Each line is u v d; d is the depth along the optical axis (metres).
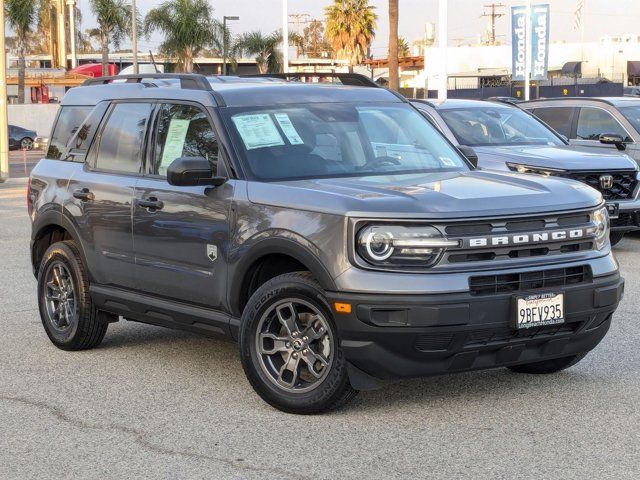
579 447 5.18
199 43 60.75
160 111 6.95
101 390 6.46
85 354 7.47
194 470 4.95
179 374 6.84
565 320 5.66
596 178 12.05
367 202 5.50
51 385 6.61
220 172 6.30
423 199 5.56
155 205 6.62
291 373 5.90
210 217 6.24
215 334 6.38
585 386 6.35
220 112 6.49
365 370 5.53
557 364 6.45
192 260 6.39
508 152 12.29
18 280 10.79
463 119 13.09
